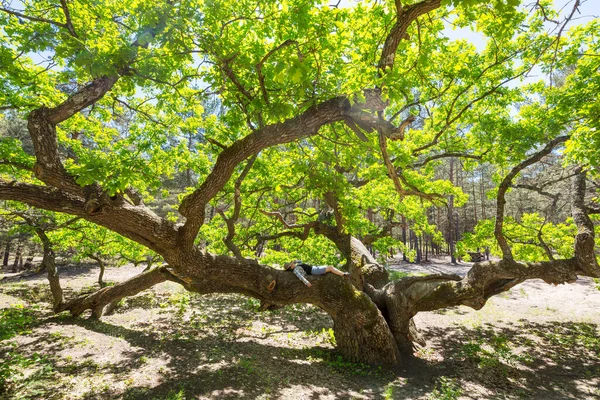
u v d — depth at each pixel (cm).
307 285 689
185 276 628
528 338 930
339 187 772
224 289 730
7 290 1410
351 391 586
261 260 1131
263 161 984
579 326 1051
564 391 610
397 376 665
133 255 1378
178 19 416
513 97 866
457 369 705
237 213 719
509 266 725
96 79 504
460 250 1074
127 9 545
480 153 1024
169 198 2644
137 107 871
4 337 604
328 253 1135
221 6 472
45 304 1209
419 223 1268
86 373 619
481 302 739
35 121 464
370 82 396
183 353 736
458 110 988
